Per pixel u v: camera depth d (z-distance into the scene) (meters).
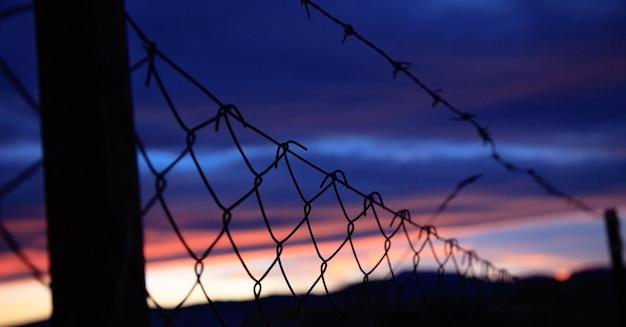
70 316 0.88
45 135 0.90
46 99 0.90
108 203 0.91
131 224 0.94
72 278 0.89
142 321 0.95
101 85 0.92
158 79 1.03
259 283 1.30
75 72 0.91
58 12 0.92
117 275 0.90
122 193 0.93
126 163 0.95
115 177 0.92
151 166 0.99
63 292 0.88
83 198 0.90
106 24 0.94
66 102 0.90
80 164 0.90
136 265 0.95
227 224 1.18
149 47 1.02
